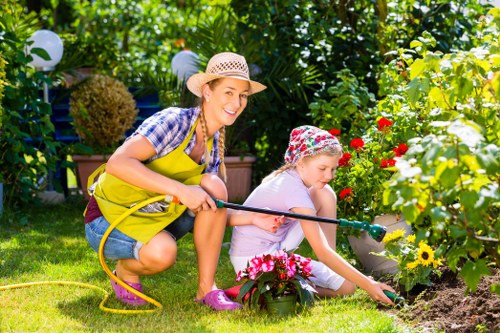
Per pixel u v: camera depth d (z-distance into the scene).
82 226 5.80
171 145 3.54
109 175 3.62
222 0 8.13
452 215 2.71
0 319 3.30
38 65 6.71
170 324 3.29
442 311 3.36
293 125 7.00
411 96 3.31
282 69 6.82
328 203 3.94
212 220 3.60
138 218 3.54
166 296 3.81
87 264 4.46
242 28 7.04
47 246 5.00
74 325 3.25
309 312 3.46
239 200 6.76
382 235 3.54
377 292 3.53
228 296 3.77
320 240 3.59
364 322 3.18
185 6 11.83
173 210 3.54
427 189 2.65
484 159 2.45
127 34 10.98
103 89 6.92
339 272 3.56
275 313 3.44
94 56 8.52
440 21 6.49
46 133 6.48
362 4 7.04
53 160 6.53
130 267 3.63
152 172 3.44
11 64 6.29
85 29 11.11
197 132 3.62
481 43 4.98
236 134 6.99
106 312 3.48
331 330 3.13
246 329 3.20
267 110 6.87
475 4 6.41
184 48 10.33
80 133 7.03
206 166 3.71
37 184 6.79
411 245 3.76
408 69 4.69
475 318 3.17
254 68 6.85
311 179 3.73
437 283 3.76
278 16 6.95
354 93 5.21
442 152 2.52
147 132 3.48
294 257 3.47
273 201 3.72
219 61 3.56
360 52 6.79
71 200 6.98
